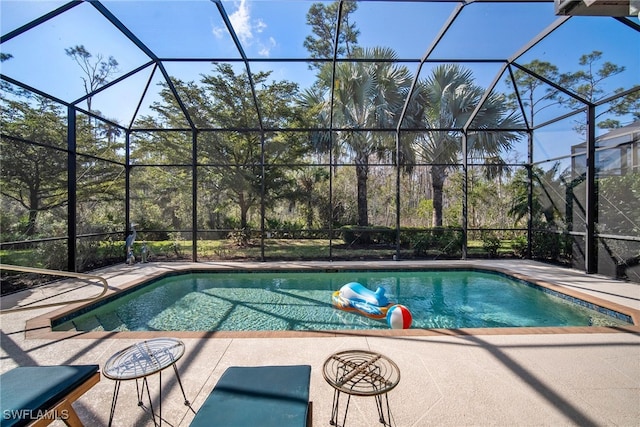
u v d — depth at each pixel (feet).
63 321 12.85
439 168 27.71
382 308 14.46
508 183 26.20
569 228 21.52
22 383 4.98
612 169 18.21
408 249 27.37
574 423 6.15
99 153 24.49
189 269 21.94
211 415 4.37
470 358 8.80
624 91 16.96
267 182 30.32
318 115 28.76
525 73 20.99
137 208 27.07
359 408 6.61
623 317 12.70
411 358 8.80
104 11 15.24
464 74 25.80
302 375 5.46
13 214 18.48
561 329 10.77
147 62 20.24
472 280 21.06
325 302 16.74
